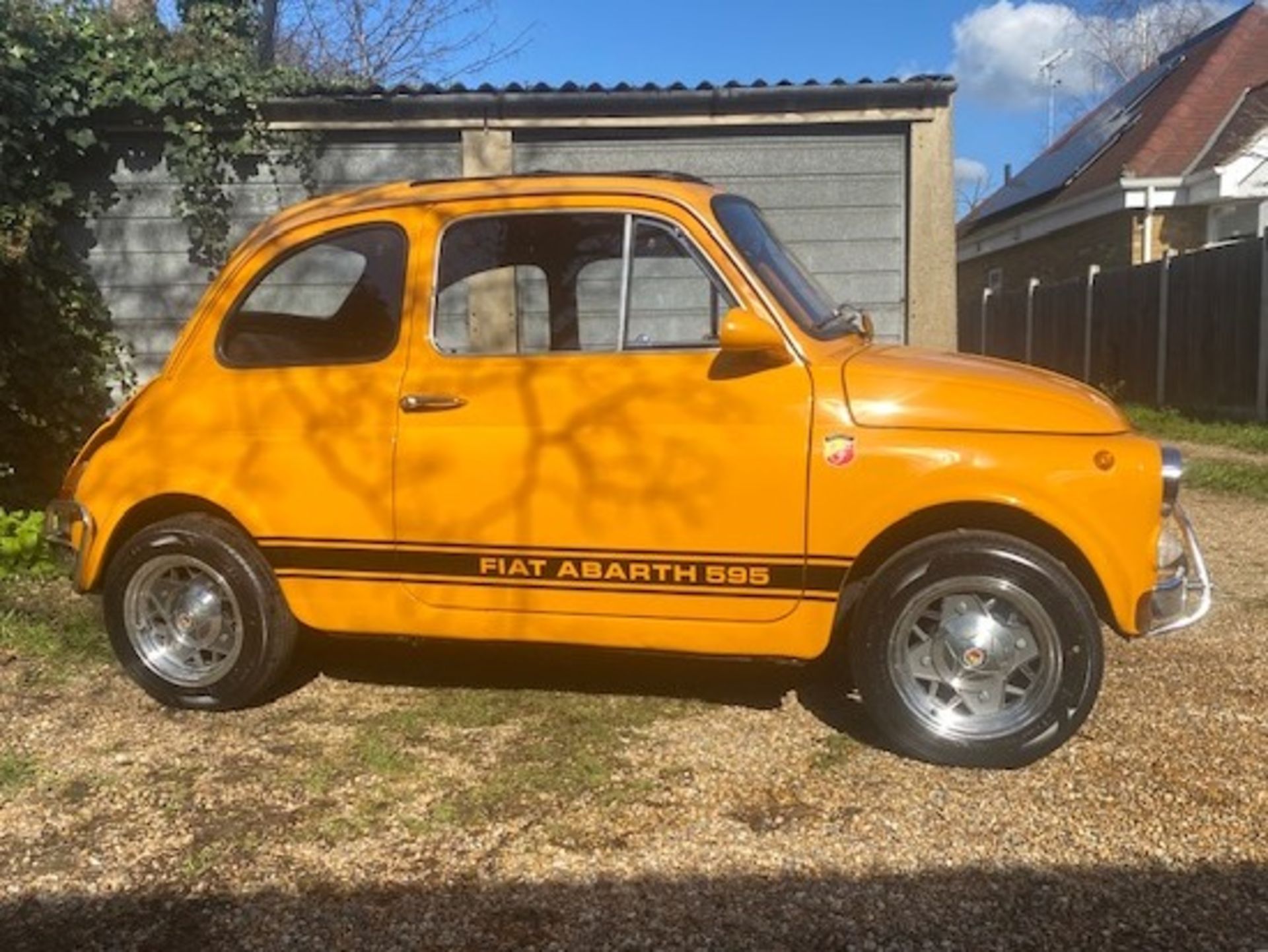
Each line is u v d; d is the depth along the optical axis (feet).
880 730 14.25
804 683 16.78
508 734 15.08
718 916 10.85
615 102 29.48
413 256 15.24
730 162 30.14
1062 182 77.82
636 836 12.34
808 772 13.82
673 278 14.78
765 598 14.01
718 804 13.05
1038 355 67.15
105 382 28.78
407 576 14.99
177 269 29.58
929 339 29.96
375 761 14.21
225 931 10.76
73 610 20.17
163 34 30.19
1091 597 13.82
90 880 11.65
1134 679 16.92
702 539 14.03
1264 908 10.85
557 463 14.33
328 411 15.19
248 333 15.81
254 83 28.84
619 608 14.40
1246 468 34.76
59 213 28.99
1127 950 10.21
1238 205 61.82
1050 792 13.23
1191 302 49.60
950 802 13.01
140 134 29.01
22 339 26.25
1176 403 51.01
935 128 29.50
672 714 15.72
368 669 17.74
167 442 15.74
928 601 13.67
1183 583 13.67
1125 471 13.20
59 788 13.65
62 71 27.17
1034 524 13.71
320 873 11.73
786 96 29.30
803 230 30.25
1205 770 13.75
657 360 14.44
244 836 12.48
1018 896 11.10
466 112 29.53
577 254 14.96
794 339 14.06
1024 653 13.60
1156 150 65.92
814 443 13.69
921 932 10.54
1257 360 44.75
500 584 14.71
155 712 16.02
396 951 10.43
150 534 15.70
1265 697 16.12
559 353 14.80
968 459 13.37
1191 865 11.62
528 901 11.15
